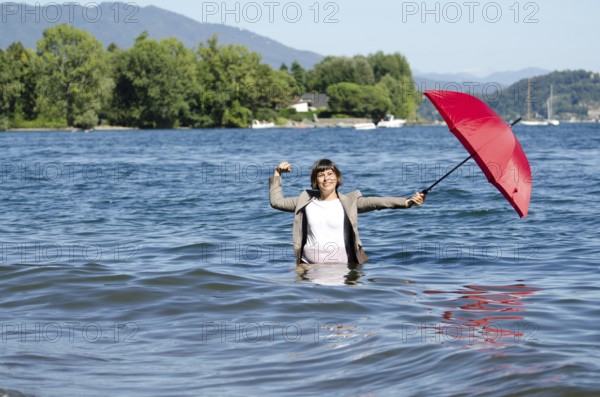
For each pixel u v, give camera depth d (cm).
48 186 2806
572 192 2320
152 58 14675
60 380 639
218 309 892
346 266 1177
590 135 9806
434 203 2058
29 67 14000
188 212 1984
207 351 725
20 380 636
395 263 1210
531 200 2112
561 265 1181
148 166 4022
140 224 1755
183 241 1462
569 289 990
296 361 684
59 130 14062
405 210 1909
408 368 643
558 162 3859
